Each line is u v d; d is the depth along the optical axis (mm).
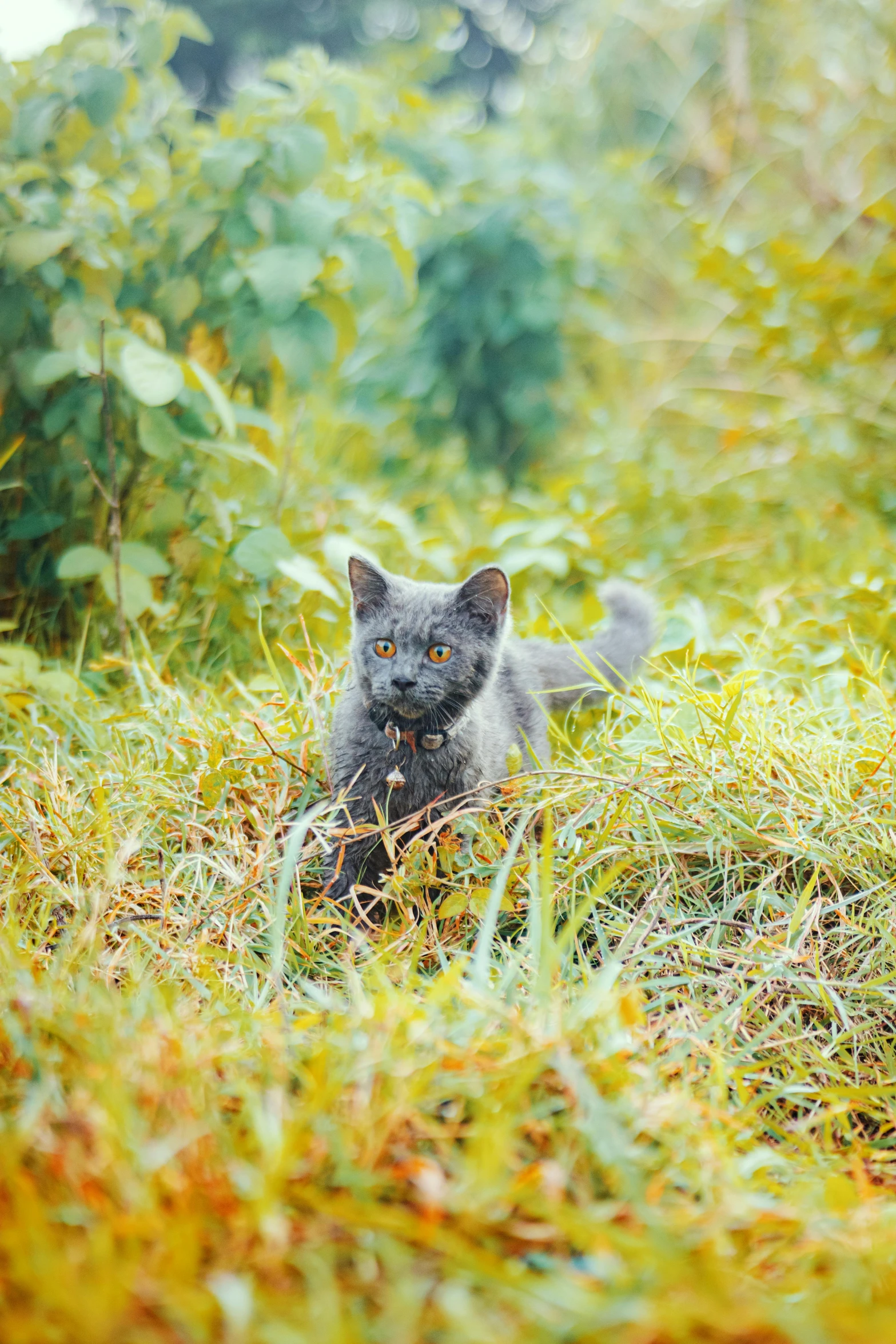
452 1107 1719
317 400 5160
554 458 6621
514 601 4531
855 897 2486
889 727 3043
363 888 2545
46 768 2910
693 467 6117
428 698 2746
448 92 15367
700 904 2600
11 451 3680
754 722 3064
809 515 5082
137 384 3330
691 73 7969
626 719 3383
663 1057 2002
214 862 2555
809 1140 1921
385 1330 1268
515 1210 1510
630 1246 1396
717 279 5938
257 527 4098
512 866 2566
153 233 4109
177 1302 1241
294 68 4129
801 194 6965
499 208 6250
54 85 3918
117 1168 1418
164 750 3084
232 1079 1739
